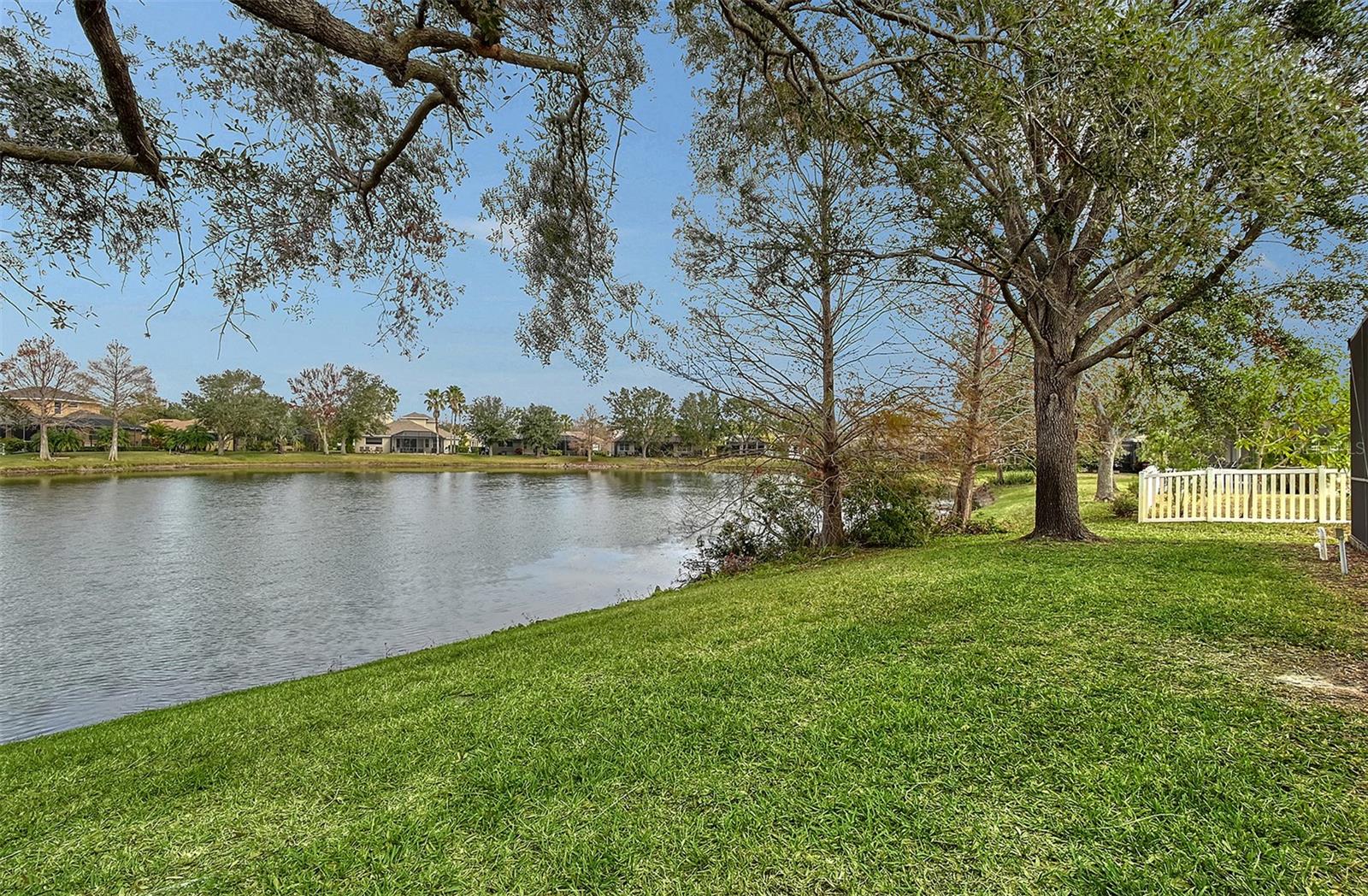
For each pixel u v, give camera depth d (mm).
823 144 7953
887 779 2793
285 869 2602
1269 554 7707
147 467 54906
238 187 5109
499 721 4055
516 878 2373
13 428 60094
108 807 3496
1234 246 7719
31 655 9453
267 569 15727
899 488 13344
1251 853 2156
